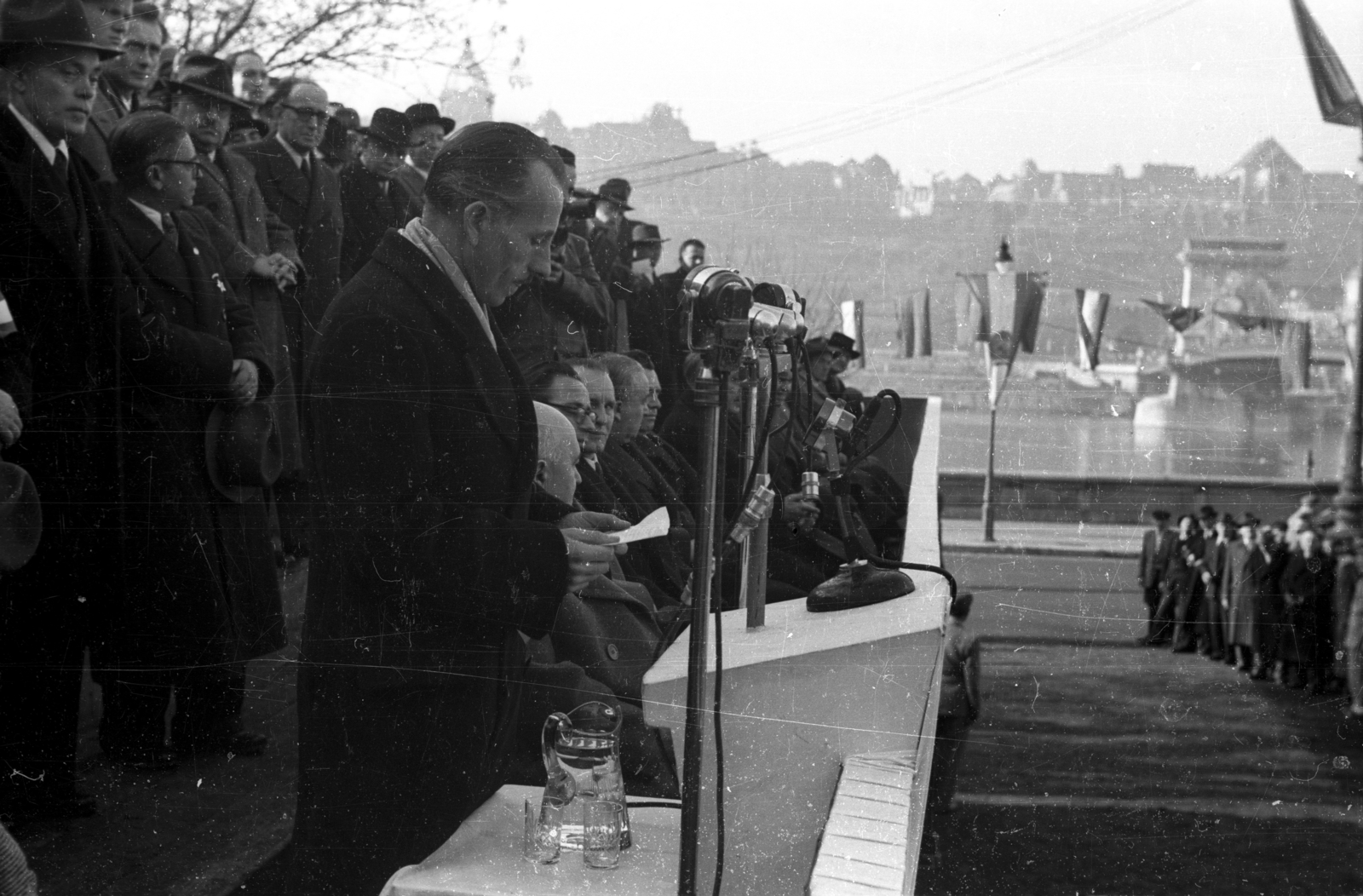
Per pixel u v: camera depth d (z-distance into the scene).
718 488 1.79
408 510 2.15
